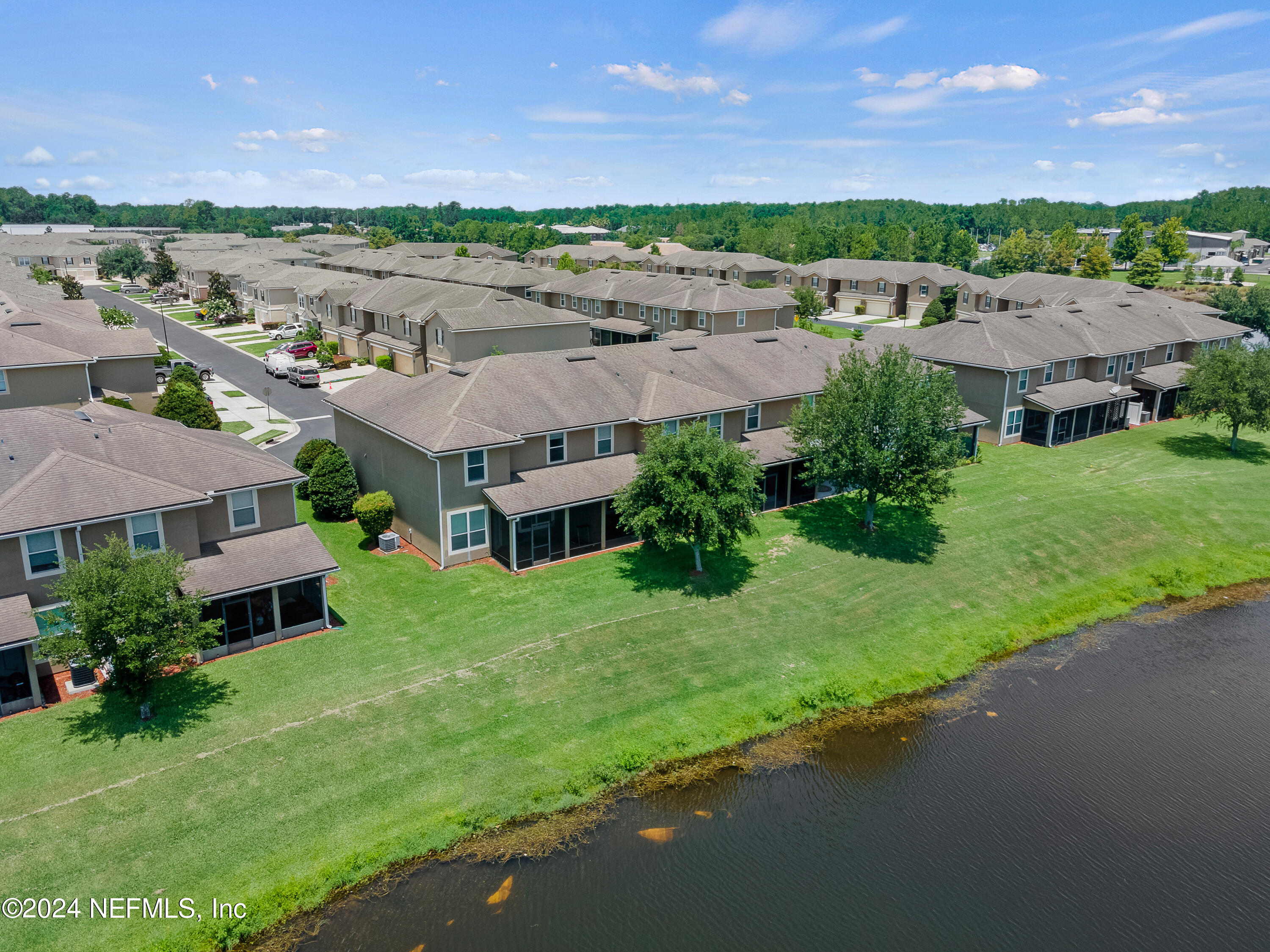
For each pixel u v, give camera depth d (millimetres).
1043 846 20750
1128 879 19750
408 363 66500
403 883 18750
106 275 138125
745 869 19625
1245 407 48812
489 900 18453
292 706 23875
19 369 42562
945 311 93812
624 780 22344
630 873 19344
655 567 33750
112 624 21328
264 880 18375
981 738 25141
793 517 39812
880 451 35625
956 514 40500
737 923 18031
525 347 64000
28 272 103812
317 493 37750
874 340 60500
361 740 22609
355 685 25000
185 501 26156
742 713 25266
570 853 19859
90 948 16562
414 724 23406
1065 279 86188
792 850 20266
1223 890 19516
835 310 114125
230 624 26406
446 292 68438
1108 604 34000
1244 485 45656
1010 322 56781
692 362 43281
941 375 36656
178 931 17078
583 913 18141
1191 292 122938
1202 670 29516
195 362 71500
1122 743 25125
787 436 42312
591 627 28844
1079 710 26859
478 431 32656
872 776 23188
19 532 23172
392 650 26969
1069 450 51500
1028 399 51656
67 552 24516
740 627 29594
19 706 23328
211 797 20312
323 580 27891
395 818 20250
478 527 33719
